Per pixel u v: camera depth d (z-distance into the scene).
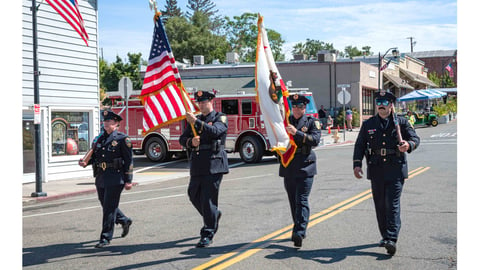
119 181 6.82
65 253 6.55
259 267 5.64
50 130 14.68
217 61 41.34
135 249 6.62
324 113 36.91
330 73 38.53
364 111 40.78
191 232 7.46
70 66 15.18
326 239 6.79
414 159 17.19
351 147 24.30
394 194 6.08
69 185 13.84
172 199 10.81
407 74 53.00
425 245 6.39
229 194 11.11
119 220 7.19
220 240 6.92
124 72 50.38
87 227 8.22
